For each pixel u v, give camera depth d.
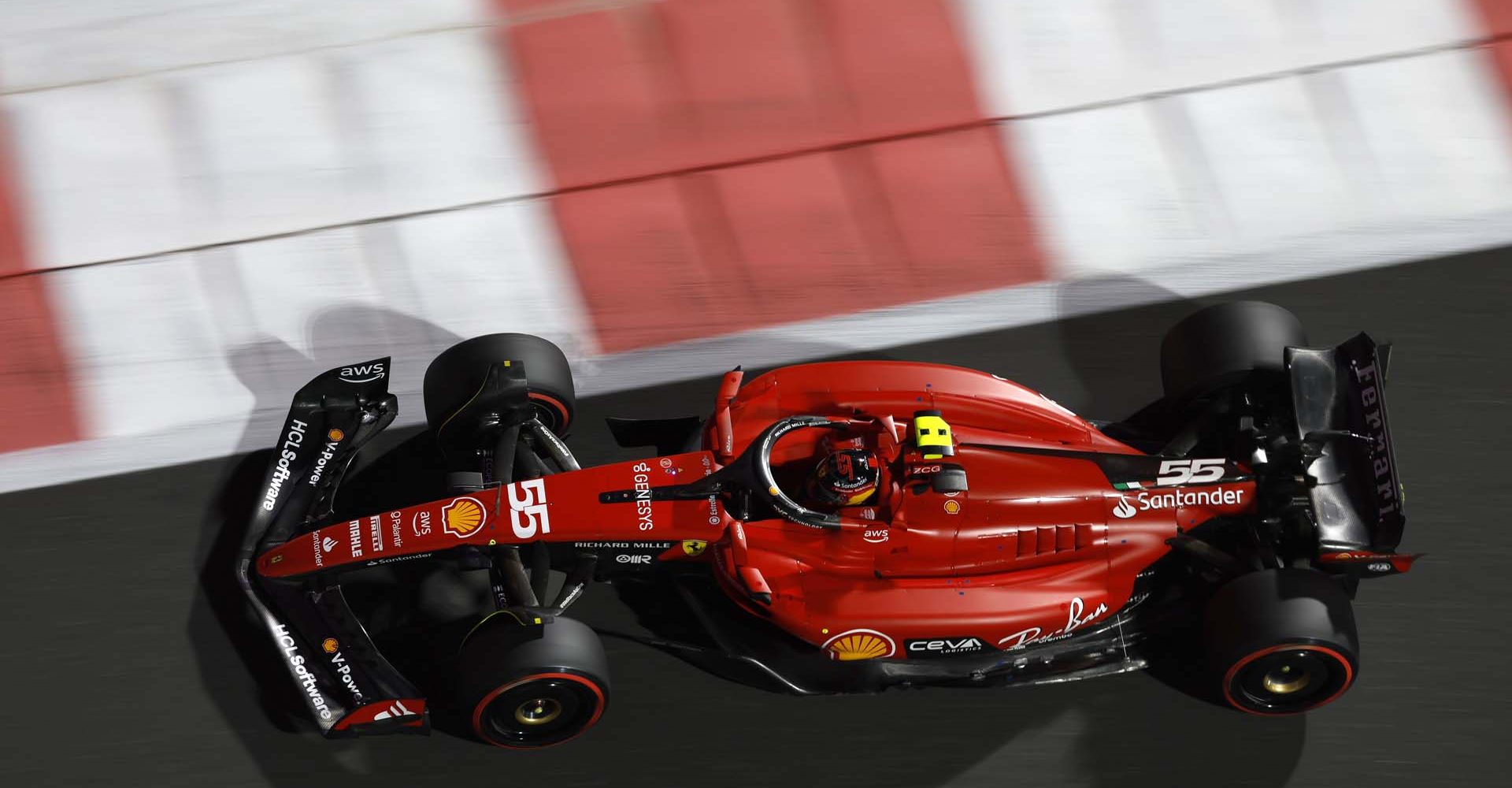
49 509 28.78
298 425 26.50
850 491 23.88
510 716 23.86
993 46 36.84
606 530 24.41
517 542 24.25
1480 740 26.41
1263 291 32.84
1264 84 36.41
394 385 30.77
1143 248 33.56
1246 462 26.11
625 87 35.88
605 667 23.83
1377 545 24.25
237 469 29.47
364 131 34.91
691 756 25.73
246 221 33.31
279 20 36.69
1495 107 36.03
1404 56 36.88
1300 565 27.14
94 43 36.12
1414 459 30.28
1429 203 34.38
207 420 30.20
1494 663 27.39
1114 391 31.28
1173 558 26.34
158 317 31.69
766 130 35.22
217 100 35.28
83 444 29.75
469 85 35.78
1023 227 33.81
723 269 32.91
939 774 25.66
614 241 33.22
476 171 34.31
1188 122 35.69
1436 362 31.70
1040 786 25.62
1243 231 33.91
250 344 31.39
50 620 27.36
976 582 25.20
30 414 30.11
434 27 36.69
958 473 23.83
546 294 32.44
